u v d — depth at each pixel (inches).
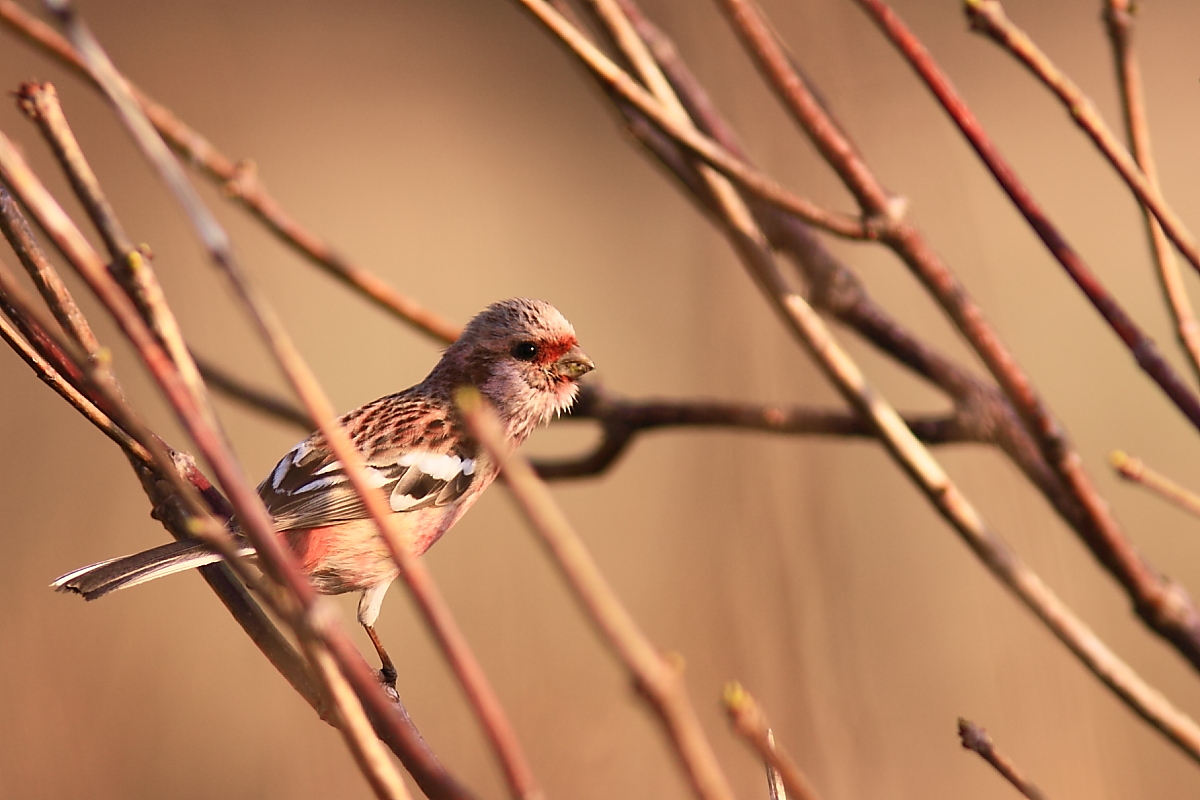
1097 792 351.9
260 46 1010.7
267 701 526.9
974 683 468.8
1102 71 945.5
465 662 110.3
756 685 435.5
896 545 486.9
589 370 367.6
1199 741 165.2
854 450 489.4
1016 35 179.8
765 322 441.4
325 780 494.3
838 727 418.0
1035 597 172.4
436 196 937.5
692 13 362.9
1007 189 179.8
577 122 1017.5
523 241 900.0
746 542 447.5
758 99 355.3
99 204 176.7
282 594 122.3
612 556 638.5
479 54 1062.4
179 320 737.0
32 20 199.0
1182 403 177.5
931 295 177.5
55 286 214.8
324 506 331.6
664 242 891.4
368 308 807.7
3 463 590.9
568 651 537.0
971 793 464.4
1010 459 204.8
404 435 349.7
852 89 330.6
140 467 255.9
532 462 326.6
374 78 1029.2
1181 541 647.1
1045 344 709.3
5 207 211.3
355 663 121.0
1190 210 834.8
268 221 282.5
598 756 496.4
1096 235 791.1
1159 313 727.1
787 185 352.5
